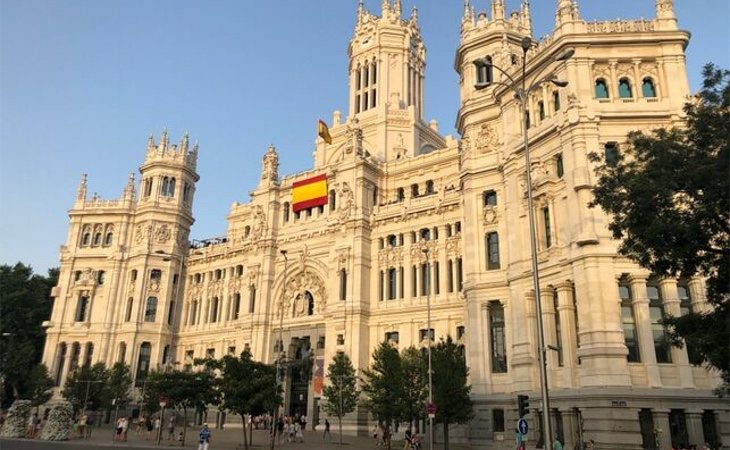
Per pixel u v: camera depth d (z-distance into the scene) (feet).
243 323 288.10
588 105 162.30
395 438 213.46
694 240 88.74
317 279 271.69
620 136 159.63
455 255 231.09
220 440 206.49
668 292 146.00
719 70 93.25
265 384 174.09
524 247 175.42
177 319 329.93
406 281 243.60
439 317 228.43
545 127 173.88
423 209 244.42
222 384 176.24
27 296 359.25
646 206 92.99
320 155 325.21
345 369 213.46
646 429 136.15
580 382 146.51
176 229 344.28
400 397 171.22
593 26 169.89
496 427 173.99
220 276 321.93
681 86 161.27
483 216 196.24
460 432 196.44
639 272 147.02
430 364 163.53
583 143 159.02
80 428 218.79
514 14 224.94
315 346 261.65
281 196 303.48
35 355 353.31
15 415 208.85
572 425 146.61
